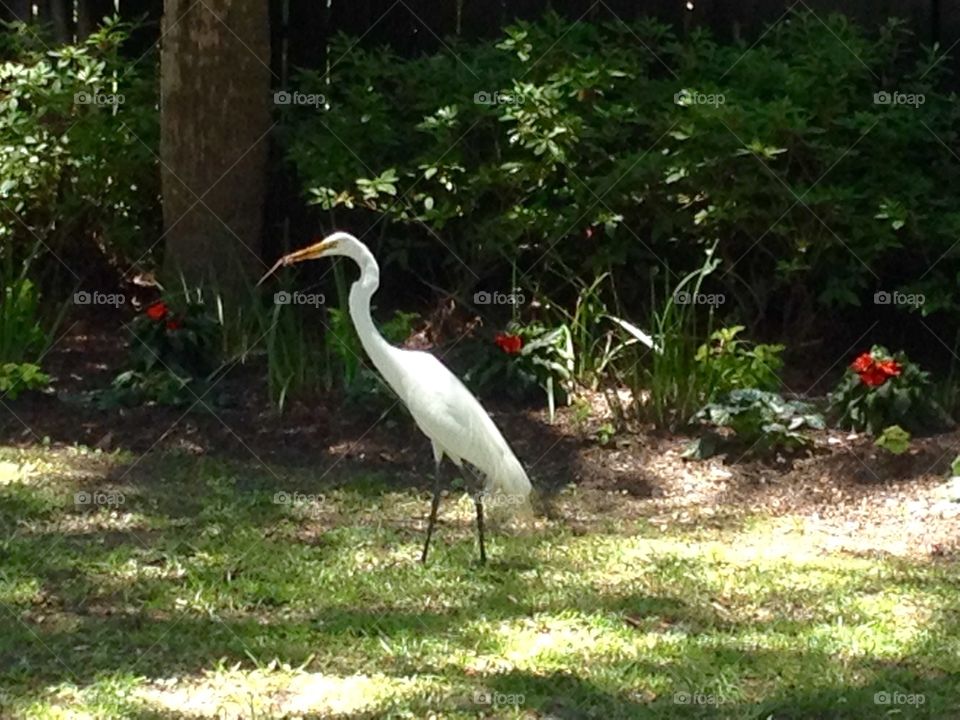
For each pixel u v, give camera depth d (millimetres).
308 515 7523
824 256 9695
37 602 6250
